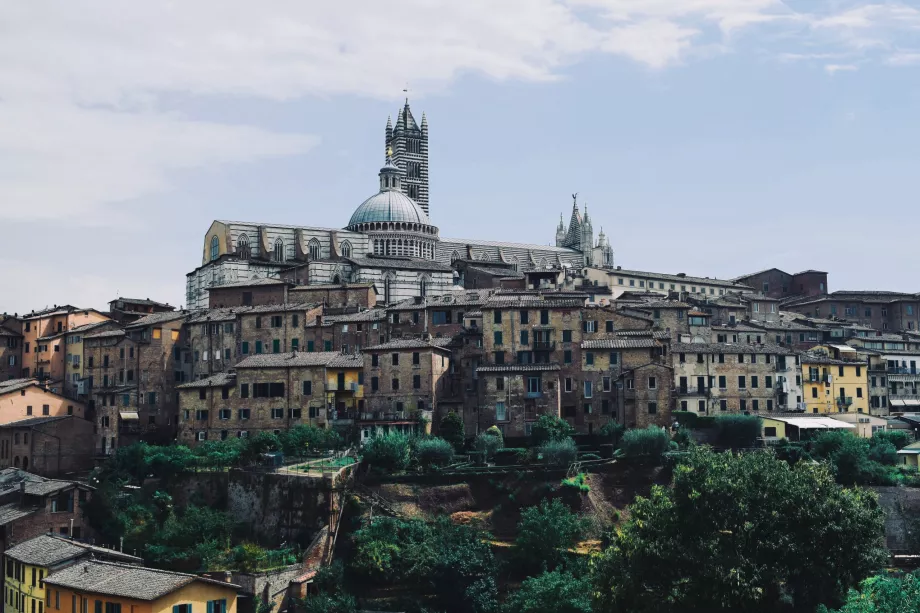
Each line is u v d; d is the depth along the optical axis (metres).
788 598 113.31
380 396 176.00
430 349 175.25
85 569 125.00
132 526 153.62
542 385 172.88
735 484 112.50
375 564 138.62
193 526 150.00
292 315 197.75
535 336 179.75
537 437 166.12
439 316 195.62
